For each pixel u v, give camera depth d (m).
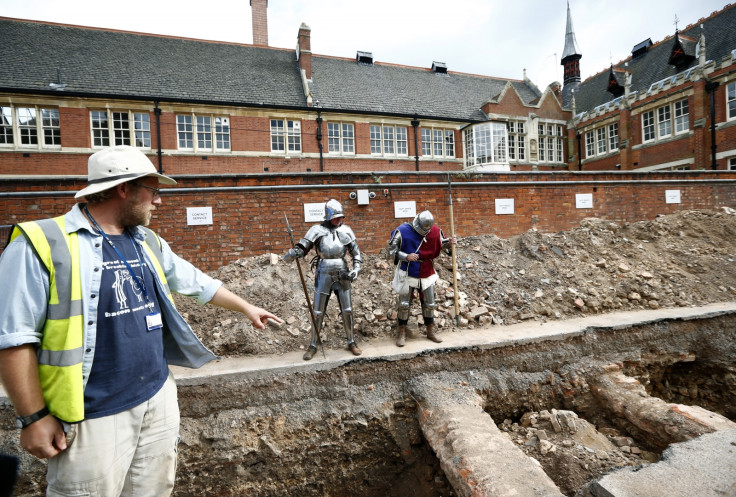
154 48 17.47
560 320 6.02
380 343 5.35
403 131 19.44
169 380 2.20
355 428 4.57
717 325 6.06
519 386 5.04
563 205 9.45
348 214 7.81
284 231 7.46
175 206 7.00
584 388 5.19
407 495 4.67
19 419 1.59
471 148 19.95
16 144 13.80
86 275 1.76
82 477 1.73
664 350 5.75
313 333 4.90
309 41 18.69
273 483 4.42
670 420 4.13
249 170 16.47
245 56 19.14
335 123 18.06
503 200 8.88
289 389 4.62
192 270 2.45
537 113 22.95
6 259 1.62
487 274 7.12
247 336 5.32
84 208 1.97
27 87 13.52
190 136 15.91
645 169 20.34
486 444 3.54
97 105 14.42
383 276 6.97
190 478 4.23
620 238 8.68
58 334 1.66
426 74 23.44
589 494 2.88
